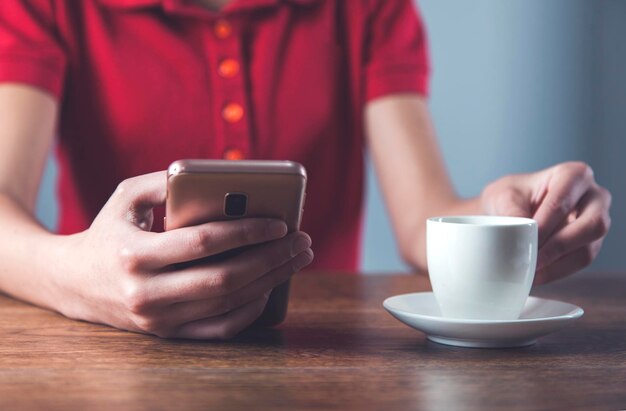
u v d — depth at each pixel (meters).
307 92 1.42
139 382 0.56
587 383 0.56
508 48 2.75
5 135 1.19
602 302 0.92
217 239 0.63
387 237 2.62
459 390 0.54
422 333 0.73
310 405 0.50
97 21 1.36
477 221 0.74
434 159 1.36
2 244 0.89
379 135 1.41
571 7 2.79
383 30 1.45
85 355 0.64
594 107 2.87
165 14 1.36
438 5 2.67
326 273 1.15
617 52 2.86
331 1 1.45
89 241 0.73
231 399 0.52
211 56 1.36
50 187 2.28
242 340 0.70
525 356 0.64
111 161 1.39
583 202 0.89
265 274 0.68
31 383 0.55
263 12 1.40
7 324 0.77
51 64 1.30
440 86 2.70
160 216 1.31
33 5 1.33
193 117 1.36
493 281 0.67
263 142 1.40
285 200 0.64
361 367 0.60
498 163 2.78
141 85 1.36
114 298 0.70
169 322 0.68
